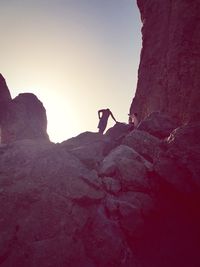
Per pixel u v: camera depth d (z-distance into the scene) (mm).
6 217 6102
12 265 5352
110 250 6242
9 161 7801
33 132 14023
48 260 5605
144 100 15188
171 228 7117
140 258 6430
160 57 14000
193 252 6414
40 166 7570
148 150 9336
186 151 7449
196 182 6934
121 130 12273
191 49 11391
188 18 11859
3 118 13805
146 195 7609
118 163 8344
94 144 9867
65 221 6398
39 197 6660
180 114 11391
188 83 11211
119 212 6980
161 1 14672
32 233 5941
